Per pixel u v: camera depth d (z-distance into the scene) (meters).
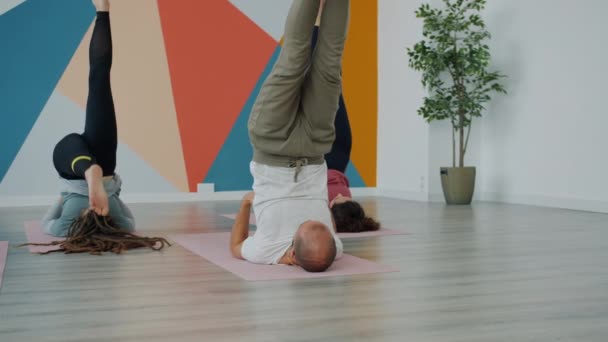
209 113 6.04
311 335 1.56
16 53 5.42
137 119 5.80
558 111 5.18
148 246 2.97
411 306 1.85
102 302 1.91
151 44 5.84
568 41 5.07
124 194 5.77
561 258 2.71
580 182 4.98
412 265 2.54
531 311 1.79
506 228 3.79
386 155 6.56
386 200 6.01
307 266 2.35
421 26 5.96
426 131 5.90
